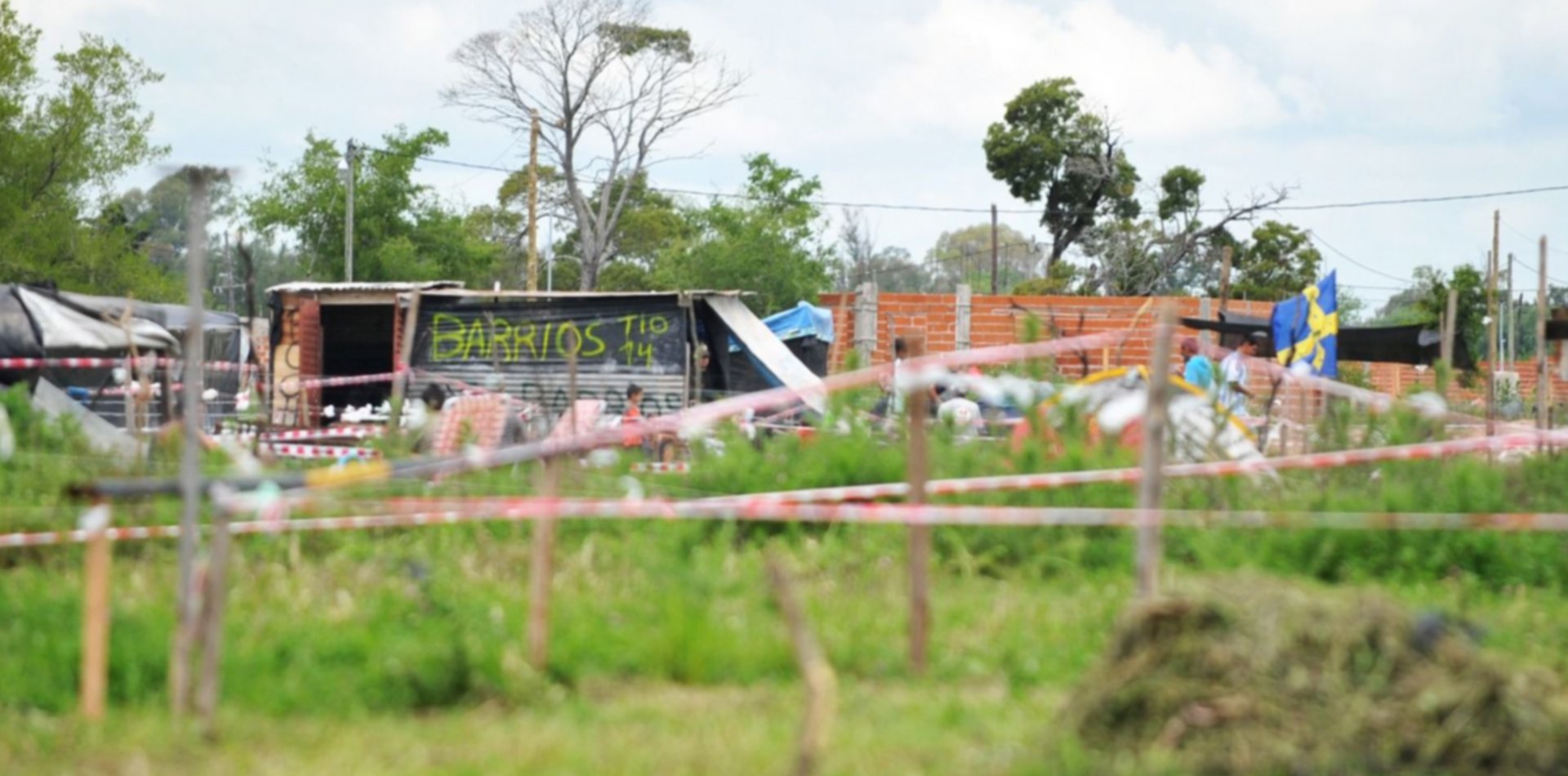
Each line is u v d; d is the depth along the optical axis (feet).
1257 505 68.90
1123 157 338.54
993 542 66.03
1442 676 35.32
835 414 76.02
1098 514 50.08
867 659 47.39
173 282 283.18
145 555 59.36
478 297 138.62
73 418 77.82
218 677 42.86
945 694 43.78
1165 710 35.60
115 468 70.38
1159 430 42.65
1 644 46.91
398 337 140.87
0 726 40.45
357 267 336.29
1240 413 100.48
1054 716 38.78
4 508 62.23
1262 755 34.12
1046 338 107.04
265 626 48.96
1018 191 341.00
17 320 98.84
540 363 137.80
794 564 60.80
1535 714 35.12
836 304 200.54
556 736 38.96
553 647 46.34
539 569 45.57
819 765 35.14
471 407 86.07
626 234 406.00
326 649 46.80
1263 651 35.76
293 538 59.21
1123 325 192.54
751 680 45.80
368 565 58.13
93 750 38.45
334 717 41.65
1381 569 64.80
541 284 415.03
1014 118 340.18
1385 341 153.17
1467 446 63.52
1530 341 424.46
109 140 267.18
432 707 43.29
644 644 46.75
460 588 54.54
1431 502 68.28
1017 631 51.39
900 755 37.14
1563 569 64.39
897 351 107.24
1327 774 33.63
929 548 64.49
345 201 327.47
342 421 116.98
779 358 141.08
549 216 370.12
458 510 60.64
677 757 36.83
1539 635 53.57
